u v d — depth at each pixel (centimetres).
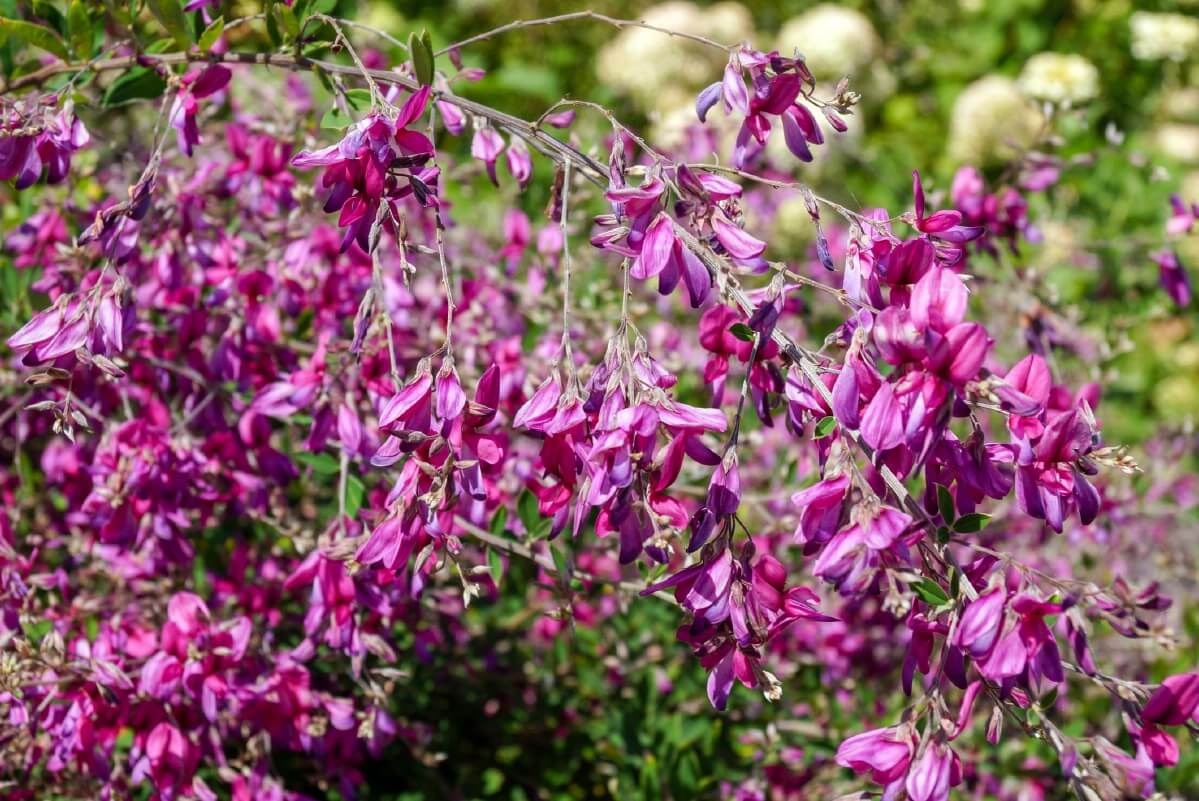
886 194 146
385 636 57
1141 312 90
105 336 46
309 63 51
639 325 75
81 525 60
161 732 51
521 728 69
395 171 44
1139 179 125
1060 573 74
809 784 65
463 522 51
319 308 58
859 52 170
